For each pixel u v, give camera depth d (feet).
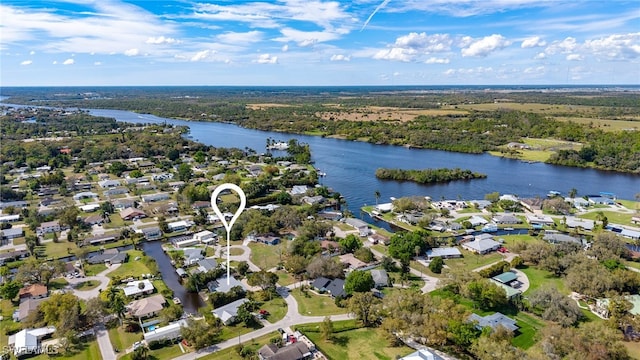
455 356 350.84
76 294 455.63
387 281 476.95
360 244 571.69
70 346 362.94
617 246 544.21
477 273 468.34
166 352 357.82
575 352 321.73
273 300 442.09
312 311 421.59
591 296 429.38
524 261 536.83
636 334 373.81
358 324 398.01
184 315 414.82
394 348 361.71
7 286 434.30
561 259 501.97
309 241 579.89
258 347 362.12
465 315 372.79
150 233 624.59
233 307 415.64
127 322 398.42
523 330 385.29
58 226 648.38
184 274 502.38
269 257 551.59
